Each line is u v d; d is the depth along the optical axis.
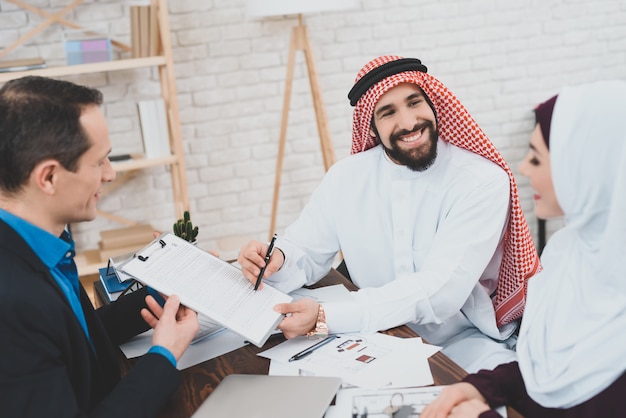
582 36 4.19
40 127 1.18
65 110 1.20
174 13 3.63
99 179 1.29
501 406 1.24
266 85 3.83
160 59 3.25
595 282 1.18
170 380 1.28
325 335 1.54
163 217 3.84
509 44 4.10
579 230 1.20
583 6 4.14
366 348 1.48
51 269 1.28
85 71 3.17
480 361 1.79
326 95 3.92
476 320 1.91
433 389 1.28
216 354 1.50
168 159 3.38
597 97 1.10
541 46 4.15
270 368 1.42
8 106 1.19
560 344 1.21
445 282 1.71
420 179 1.92
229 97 3.79
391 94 1.83
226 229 3.96
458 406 1.18
